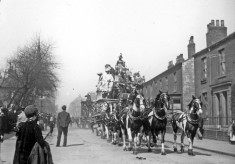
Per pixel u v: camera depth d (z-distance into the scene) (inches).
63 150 570.9
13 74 1366.9
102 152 535.2
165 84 1430.9
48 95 1627.7
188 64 1174.3
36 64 1327.5
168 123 1162.6
